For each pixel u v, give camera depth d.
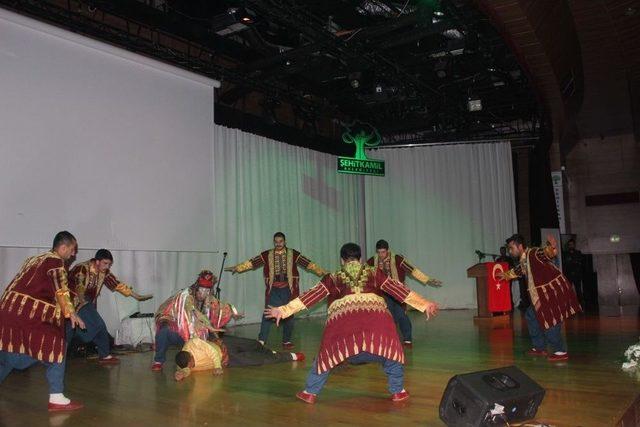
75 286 5.50
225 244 9.72
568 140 14.15
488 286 9.30
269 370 5.13
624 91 10.89
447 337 7.12
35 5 6.77
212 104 8.44
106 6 7.45
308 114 11.26
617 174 14.59
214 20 8.05
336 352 3.57
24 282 3.74
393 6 8.73
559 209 13.42
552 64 8.62
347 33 8.56
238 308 9.80
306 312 10.92
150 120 7.55
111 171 7.05
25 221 6.21
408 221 12.41
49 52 6.56
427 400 3.85
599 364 5.05
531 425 3.06
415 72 10.42
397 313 6.37
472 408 2.92
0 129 6.09
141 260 8.48
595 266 14.61
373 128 12.32
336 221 12.05
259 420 3.45
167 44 9.45
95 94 6.96
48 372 3.83
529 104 12.27
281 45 9.33
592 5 7.57
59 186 6.52
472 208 12.40
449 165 12.52
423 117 12.32
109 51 7.11
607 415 3.39
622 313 9.99
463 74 10.62
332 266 11.80
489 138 13.27
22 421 3.56
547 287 5.30
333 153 12.08
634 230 14.36
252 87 9.76
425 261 12.29
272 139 10.80
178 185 7.80
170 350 6.60
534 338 5.61
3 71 6.16
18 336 3.63
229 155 9.97
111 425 3.44
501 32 7.57
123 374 5.10
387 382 4.48
